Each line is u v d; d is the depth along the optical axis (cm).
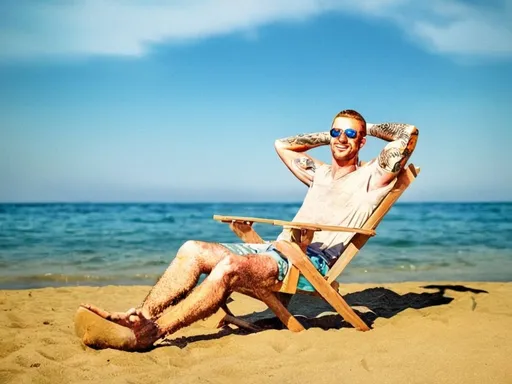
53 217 3388
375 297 676
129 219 3166
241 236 506
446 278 1032
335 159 529
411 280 1005
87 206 5081
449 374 360
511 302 621
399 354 404
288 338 450
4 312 587
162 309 418
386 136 513
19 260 1278
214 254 433
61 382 353
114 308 641
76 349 418
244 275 430
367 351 416
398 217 3241
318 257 487
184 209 4966
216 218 473
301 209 534
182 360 396
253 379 358
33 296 723
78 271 1097
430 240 1814
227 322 507
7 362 390
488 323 503
